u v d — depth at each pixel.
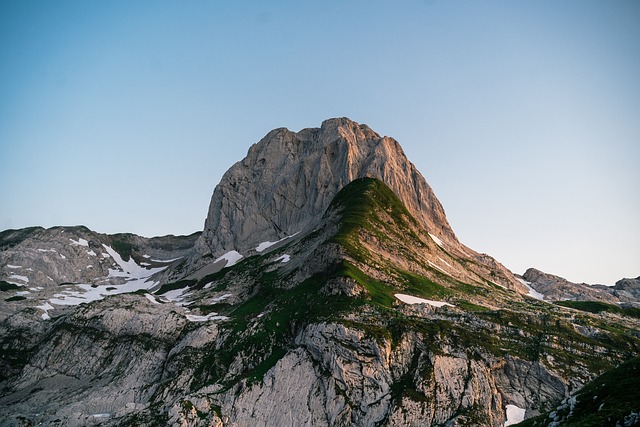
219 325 157.25
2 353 183.38
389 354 120.56
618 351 124.69
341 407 112.12
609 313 194.88
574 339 127.69
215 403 119.31
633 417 62.88
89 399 141.62
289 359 124.81
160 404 127.62
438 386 112.88
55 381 165.75
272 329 143.50
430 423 107.00
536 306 175.38
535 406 111.94
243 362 137.38
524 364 119.06
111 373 161.38
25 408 147.75
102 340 173.25
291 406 115.69
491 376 116.81
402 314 135.38
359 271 158.00
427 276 182.00
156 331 166.62
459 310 144.62
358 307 137.12
